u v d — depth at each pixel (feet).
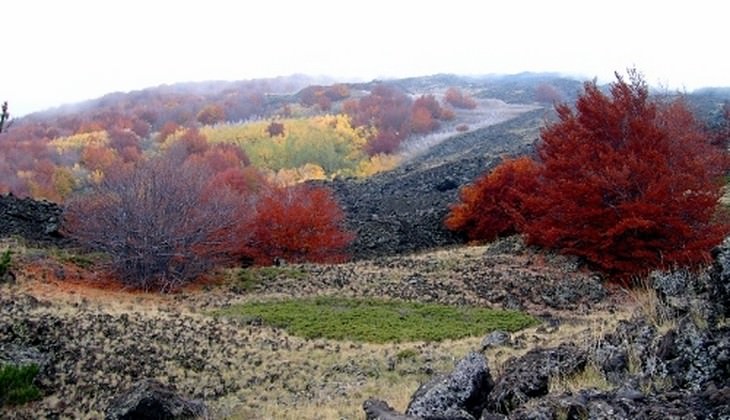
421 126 464.24
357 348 63.62
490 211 154.10
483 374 26.04
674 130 98.43
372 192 232.12
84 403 45.11
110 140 375.66
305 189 163.32
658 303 25.31
